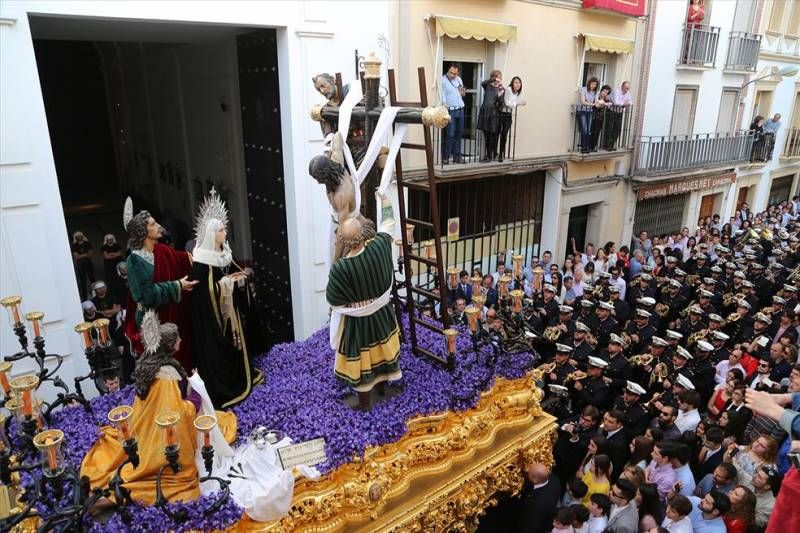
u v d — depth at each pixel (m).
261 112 7.97
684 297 10.43
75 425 4.22
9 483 3.51
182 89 12.14
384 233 4.39
